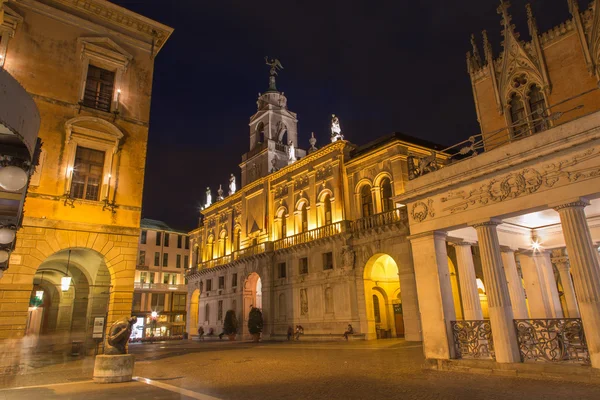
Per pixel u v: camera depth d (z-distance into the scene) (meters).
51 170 19.38
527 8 19.83
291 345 27.62
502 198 12.28
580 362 10.53
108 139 21.12
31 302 25.02
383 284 32.12
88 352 19.77
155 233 68.44
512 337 11.70
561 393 8.67
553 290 16.50
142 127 22.62
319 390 10.30
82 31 21.73
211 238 51.47
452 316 13.63
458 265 15.12
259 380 12.36
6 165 6.36
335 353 20.34
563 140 10.90
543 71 18.72
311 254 33.88
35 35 20.19
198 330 46.16
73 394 10.20
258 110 46.56
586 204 10.84
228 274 44.50
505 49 20.41
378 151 30.30
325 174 34.53
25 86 19.42
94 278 22.80
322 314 31.86
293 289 35.03
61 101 20.25
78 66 21.12
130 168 21.67
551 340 11.12
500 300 11.95
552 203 11.08
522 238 16.56
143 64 23.59
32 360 17.30
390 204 29.36
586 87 17.45
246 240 42.88
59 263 23.45
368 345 23.84
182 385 11.66
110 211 20.52
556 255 18.41
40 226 18.62
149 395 9.97
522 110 19.64
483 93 21.33
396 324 31.48
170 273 68.12
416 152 30.30
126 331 13.04
